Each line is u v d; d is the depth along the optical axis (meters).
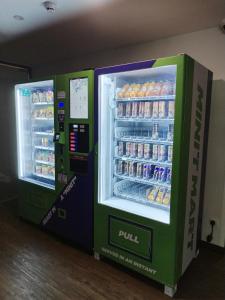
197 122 2.00
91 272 2.16
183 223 1.93
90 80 2.18
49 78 2.54
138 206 2.16
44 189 2.76
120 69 1.97
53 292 1.91
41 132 2.98
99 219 2.27
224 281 2.08
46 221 2.81
